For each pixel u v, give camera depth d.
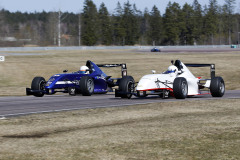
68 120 32.69
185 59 175.62
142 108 40.19
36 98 53.94
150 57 196.88
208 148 22.80
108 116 34.88
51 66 140.88
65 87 54.59
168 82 48.78
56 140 25.09
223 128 28.75
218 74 110.38
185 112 37.41
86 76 55.59
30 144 23.97
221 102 45.25
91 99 50.97
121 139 25.27
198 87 54.62
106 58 191.25
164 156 21.09
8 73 115.88
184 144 23.83
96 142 24.45
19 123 31.20
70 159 20.59
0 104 45.22
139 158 20.72
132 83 51.22
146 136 26.17
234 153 21.62
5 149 22.73
